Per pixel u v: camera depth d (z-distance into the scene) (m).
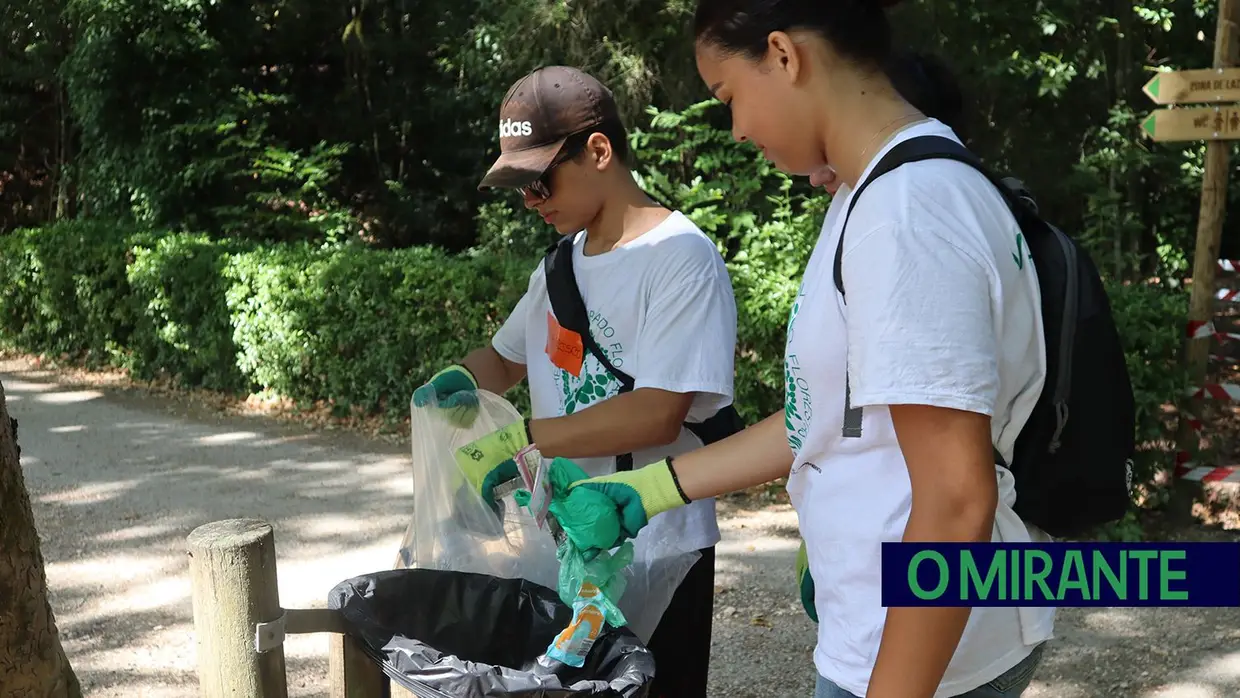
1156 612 3.89
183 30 10.01
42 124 13.38
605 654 1.64
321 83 12.48
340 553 4.54
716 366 1.86
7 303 9.09
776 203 6.76
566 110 1.86
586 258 2.00
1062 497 1.21
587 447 1.85
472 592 1.79
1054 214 9.08
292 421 6.86
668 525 1.94
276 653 1.65
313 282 6.76
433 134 12.52
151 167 9.77
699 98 7.35
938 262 1.06
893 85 1.26
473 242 12.21
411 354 6.54
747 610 3.95
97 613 3.93
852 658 1.29
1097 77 8.56
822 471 1.31
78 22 10.38
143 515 5.04
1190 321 4.68
